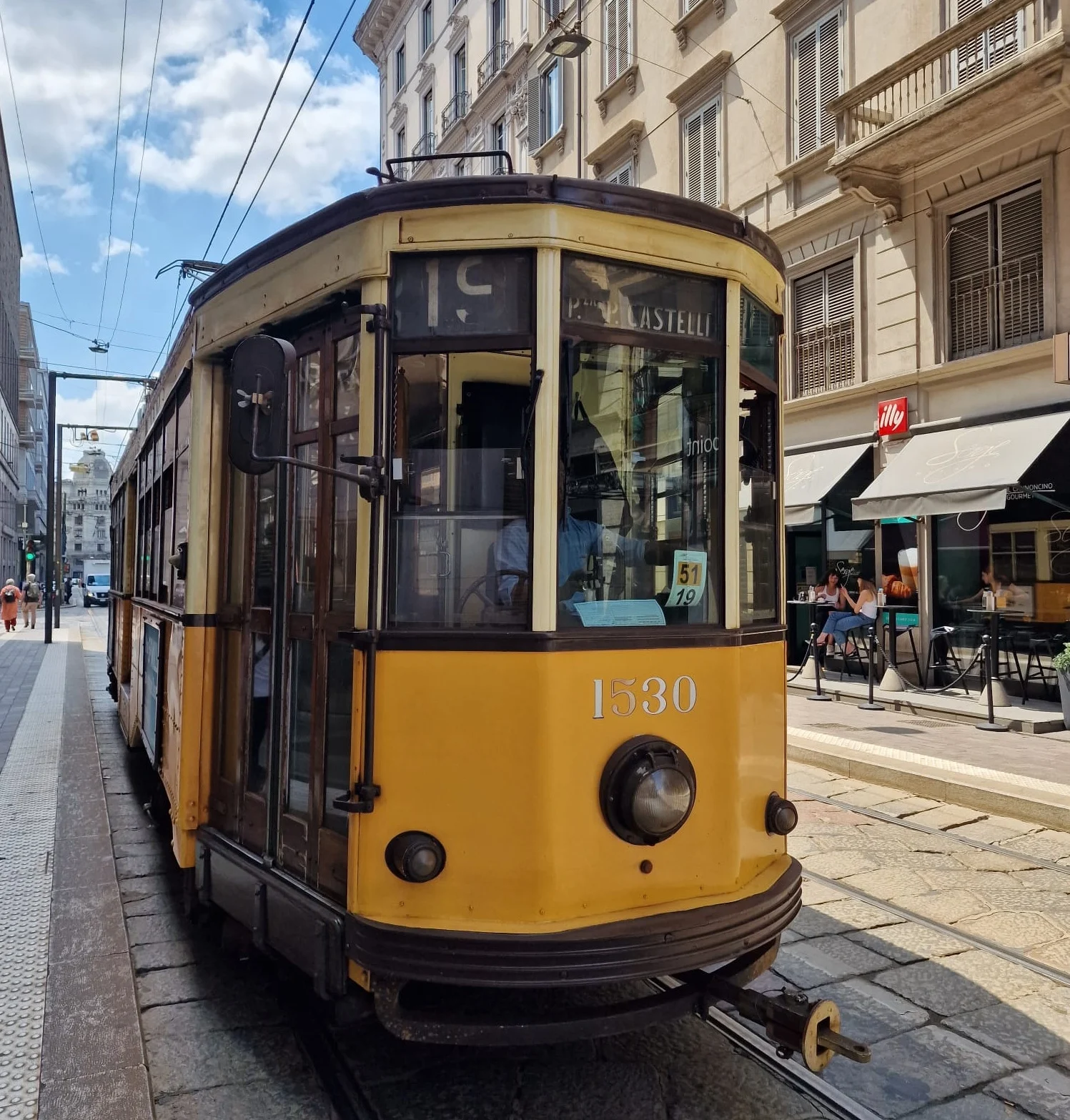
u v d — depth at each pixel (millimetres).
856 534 12547
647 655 2826
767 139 14031
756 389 3375
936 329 11312
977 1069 3127
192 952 4121
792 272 13609
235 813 3688
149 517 6461
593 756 2721
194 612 4008
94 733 9547
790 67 13633
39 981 3730
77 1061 3094
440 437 2842
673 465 2996
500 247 2777
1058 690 9672
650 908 2758
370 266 2875
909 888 4859
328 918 2820
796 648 13719
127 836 6035
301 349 3424
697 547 3033
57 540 28344
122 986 3678
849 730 8656
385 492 2811
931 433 11180
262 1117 2830
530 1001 3484
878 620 11844
